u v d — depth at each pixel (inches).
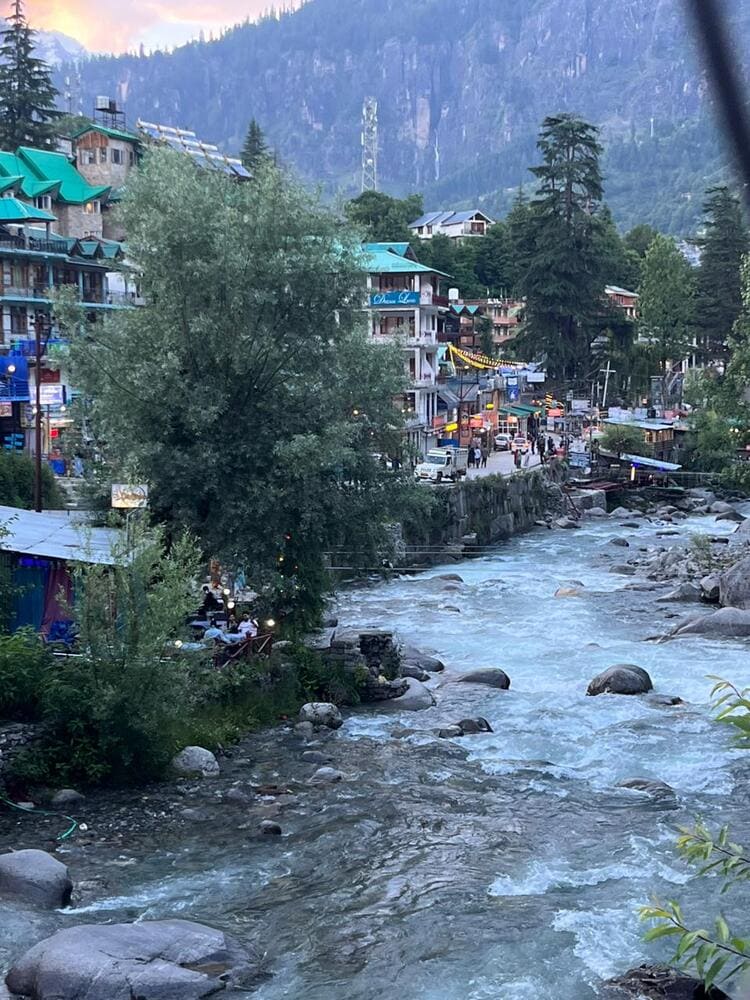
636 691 1139.3
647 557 2170.3
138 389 1143.0
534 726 1019.9
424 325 3129.9
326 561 1502.2
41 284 2610.7
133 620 863.1
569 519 2748.5
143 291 1205.1
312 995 514.9
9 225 2657.5
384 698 1127.6
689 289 4709.6
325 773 871.1
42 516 1218.6
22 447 2255.2
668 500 3120.1
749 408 2097.7
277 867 690.2
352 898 637.3
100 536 1114.7
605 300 4249.5
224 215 1165.7
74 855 703.7
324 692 1113.4
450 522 2245.3
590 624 1556.3
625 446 3336.6
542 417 3804.1
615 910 610.5
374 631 1204.5
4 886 624.1
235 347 1154.0
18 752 816.9
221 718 999.6
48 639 993.5
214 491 1157.7
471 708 1083.9
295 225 1192.2
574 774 882.8
